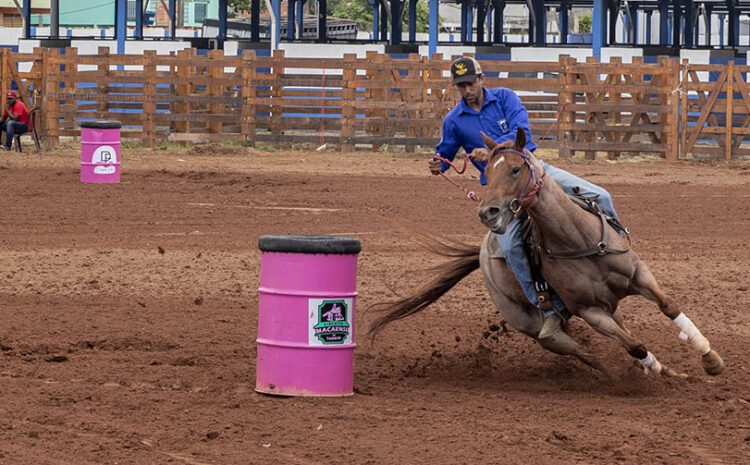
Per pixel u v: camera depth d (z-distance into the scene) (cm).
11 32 6894
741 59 5056
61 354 1159
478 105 1088
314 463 784
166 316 1346
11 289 1488
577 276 977
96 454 797
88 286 1516
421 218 2175
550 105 3569
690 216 2266
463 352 1199
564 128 3544
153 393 988
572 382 1084
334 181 2792
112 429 862
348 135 3691
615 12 6831
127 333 1247
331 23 8319
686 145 3541
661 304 995
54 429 860
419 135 3734
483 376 1106
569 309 1012
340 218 2173
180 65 3716
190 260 1712
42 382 1027
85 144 2697
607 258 974
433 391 1030
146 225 2070
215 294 1487
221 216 2189
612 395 1029
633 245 1909
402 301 1126
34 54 3678
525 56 5025
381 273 1628
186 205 2338
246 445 826
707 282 1588
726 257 1794
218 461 786
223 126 3934
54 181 2706
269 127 3769
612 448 827
